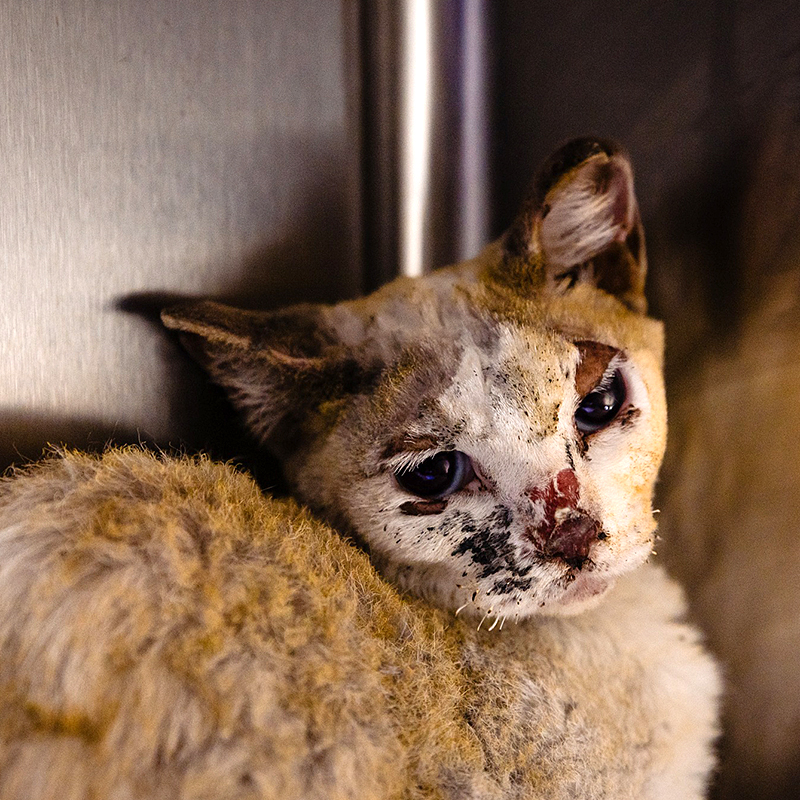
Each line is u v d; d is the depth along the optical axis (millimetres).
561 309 315
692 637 340
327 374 313
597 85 371
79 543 266
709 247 346
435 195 406
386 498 304
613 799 300
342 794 262
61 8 306
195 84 331
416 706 284
